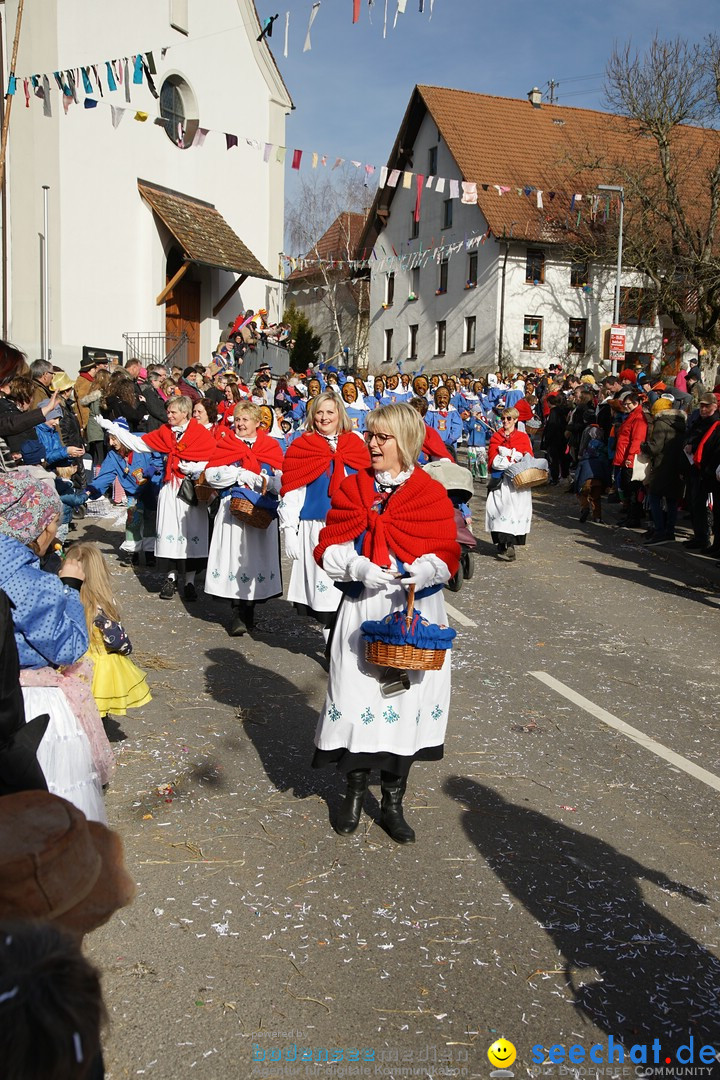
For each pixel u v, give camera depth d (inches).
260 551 303.1
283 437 466.6
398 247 1651.1
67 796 127.3
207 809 181.2
